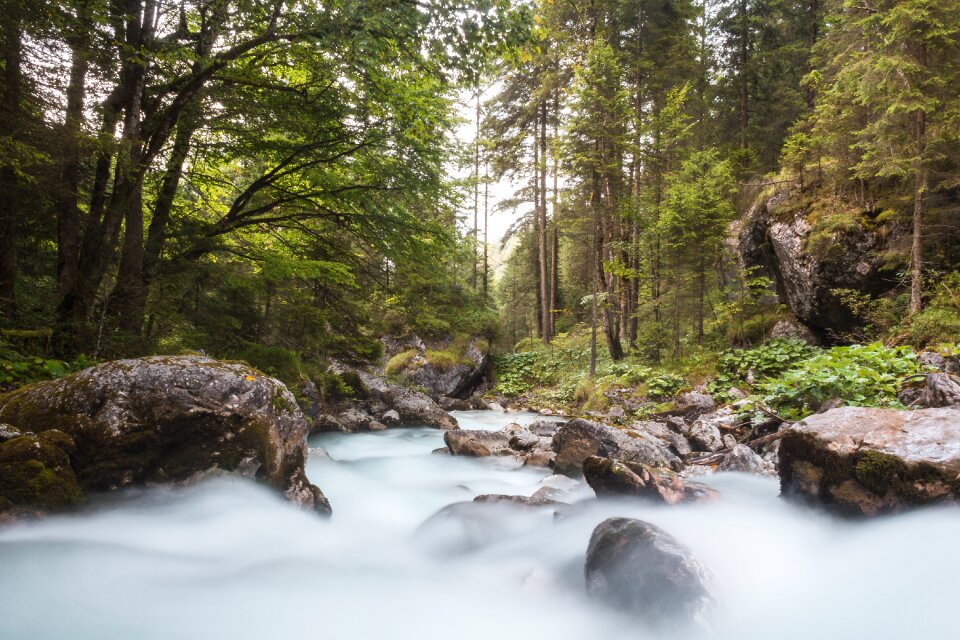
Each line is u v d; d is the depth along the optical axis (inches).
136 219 311.3
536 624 122.1
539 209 986.1
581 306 1208.2
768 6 888.9
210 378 162.2
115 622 110.0
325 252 438.0
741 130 887.1
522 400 800.3
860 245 501.0
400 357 865.5
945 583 112.5
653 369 587.8
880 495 142.5
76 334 265.0
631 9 769.6
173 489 150.0
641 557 119.2
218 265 352.2
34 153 207.6
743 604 116.8
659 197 786.8
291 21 286.7
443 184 408.8
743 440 329.1
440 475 313.6
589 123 629.6
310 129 360.8
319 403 464.8
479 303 995.9
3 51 212.8
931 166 442.0
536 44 276.7
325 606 127.7
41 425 143.3
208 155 376.8
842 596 119.9
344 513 213.5
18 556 118.8
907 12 382.6
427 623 121.7
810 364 310.0
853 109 495.2
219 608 120.8
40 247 323.6
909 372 300.0
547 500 214.1
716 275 642.8
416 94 346.6
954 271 440.5
